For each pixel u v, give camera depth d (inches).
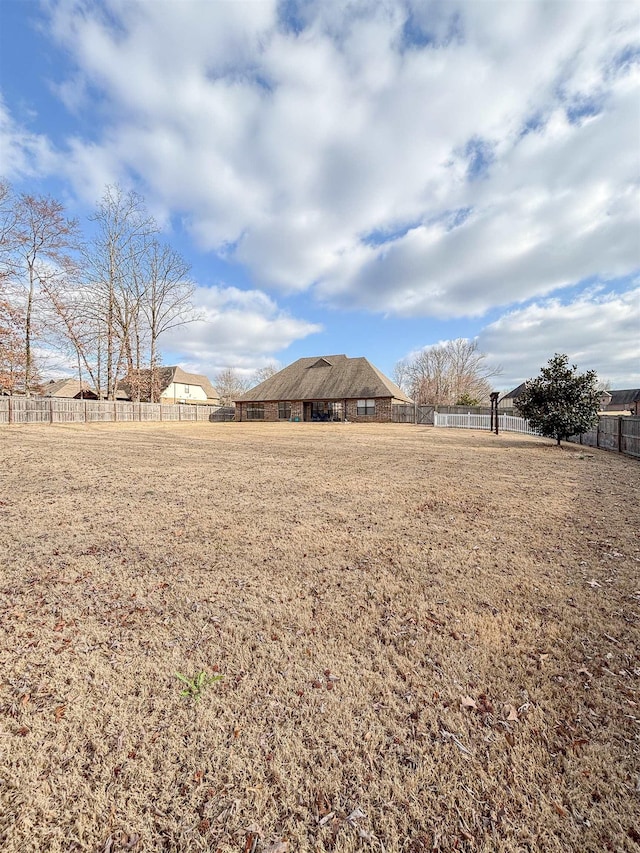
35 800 63.4
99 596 129.6
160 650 102.6
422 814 61.6
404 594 132.4
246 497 249.1
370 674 93.8
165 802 63.5
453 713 81.7
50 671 93.3
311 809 62.7
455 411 1109.7
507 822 60.1
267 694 87.2
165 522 200.5
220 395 2650.1
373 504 235.9
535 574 146.3
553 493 263.1
